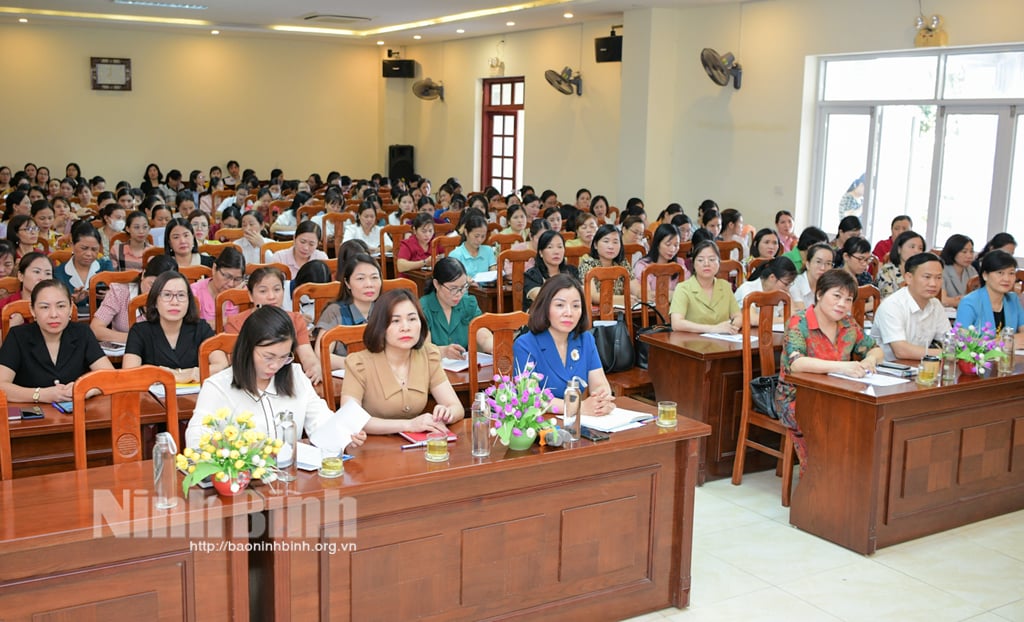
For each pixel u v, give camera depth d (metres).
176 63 14.80
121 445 2.85
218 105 15.16
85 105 14.31
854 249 5.69
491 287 6.47
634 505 3.06
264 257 6.41
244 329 2.82
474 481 2.72
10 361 3.50
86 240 5.62
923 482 3.82
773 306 4.33
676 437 3.04
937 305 4.45
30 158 14.12
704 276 4.95
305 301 5.21
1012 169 7.92
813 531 3.88
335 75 15.95
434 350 3.30
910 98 8.59
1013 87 7.81
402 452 2.78
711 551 3.71
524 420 2.79
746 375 4.36
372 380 3.15
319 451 2.70
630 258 6.60
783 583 3.44
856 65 9.04
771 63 9.55
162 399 3.30
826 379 3.79
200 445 2.36
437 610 2.71
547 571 2.91
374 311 3.13
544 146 12.99
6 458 2.64
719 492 4.38
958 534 3.92
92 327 4.53
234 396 2.84
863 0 8.61
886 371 3.95
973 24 7.74
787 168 9.51
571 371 3.54
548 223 7.27
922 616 3.22
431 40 14.91
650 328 5.02
